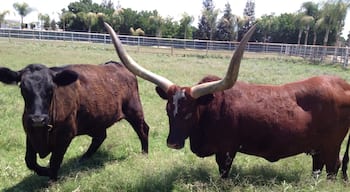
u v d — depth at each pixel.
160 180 5.59
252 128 5.58
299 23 57.66
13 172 6.04
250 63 29.73
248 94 5.68
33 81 4.86
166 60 27.23
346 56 30.88
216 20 67.50
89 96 6.16
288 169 6.27
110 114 6.67
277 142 5.67
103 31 73.88
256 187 5.43
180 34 75.50
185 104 5.22
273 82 16.86
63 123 5.57
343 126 5.89
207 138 5.64
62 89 5.51
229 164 5.77
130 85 7.23
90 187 5.40
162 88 5.48
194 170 6.01
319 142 5.87
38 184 5.79
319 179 5.56
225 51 39.66
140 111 7.36
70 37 43.53
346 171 6.12
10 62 18.61
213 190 5.38
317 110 5.71
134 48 38.31
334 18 45.59
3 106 9.59
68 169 6.41
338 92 5.81
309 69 26.56
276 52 40.06
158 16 69.38
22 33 43.38
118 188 5.45
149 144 8.05
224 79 5.03
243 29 75.12
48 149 5.54
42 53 25.53
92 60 22.53
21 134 7.69
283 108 5.65
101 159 7.08
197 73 18.84
